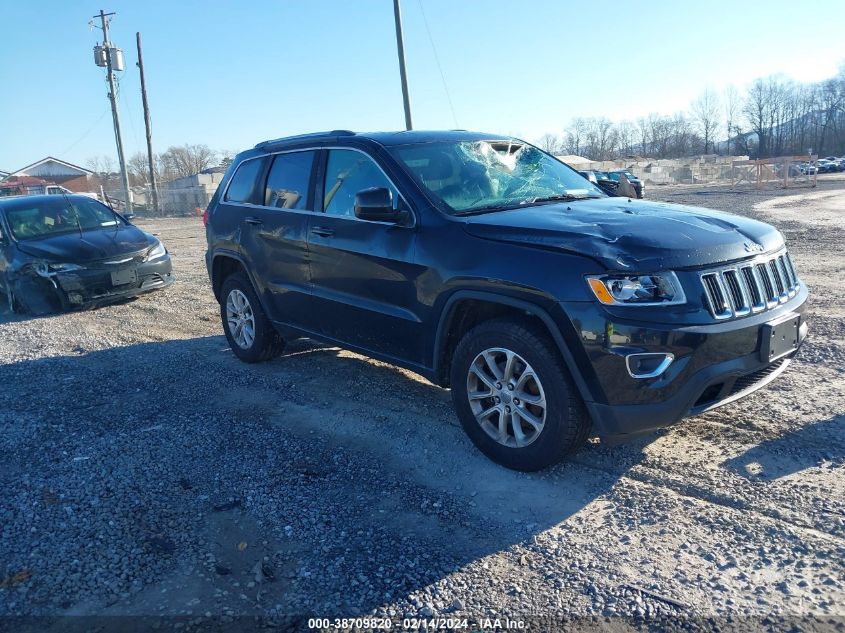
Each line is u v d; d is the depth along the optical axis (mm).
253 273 5672
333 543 3146
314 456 4102
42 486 3840
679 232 3496
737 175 44156
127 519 3439
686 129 113312
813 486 3357
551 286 3330
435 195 4203
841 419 4113
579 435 3482
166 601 2781
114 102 36219
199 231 24500
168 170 88750
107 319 8578
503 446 3746
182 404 5152
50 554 3154
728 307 3334
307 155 5215
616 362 3197
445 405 4863
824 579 2674
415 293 4086
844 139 105250
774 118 108438
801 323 3766
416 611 2648
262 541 3191
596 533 3115
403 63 17781
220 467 3996
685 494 3395
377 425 4535
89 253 8984
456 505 3441
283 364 6090
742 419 4211
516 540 3104
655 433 4117
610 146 111938
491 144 5051
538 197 4441
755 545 2930
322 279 4871
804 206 20438
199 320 8281
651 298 3213
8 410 5191
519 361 3611
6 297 10406
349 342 4820
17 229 9523
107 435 4570
